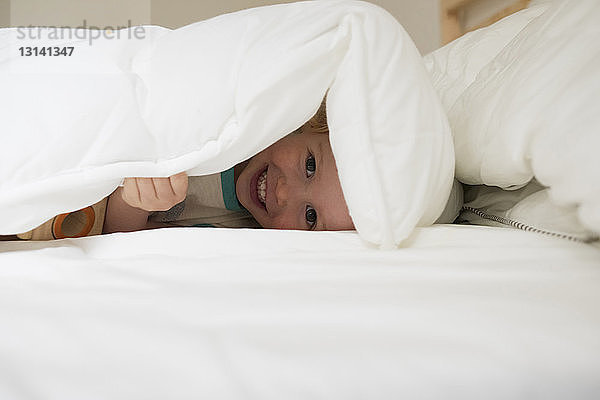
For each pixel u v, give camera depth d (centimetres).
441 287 48
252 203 90
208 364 34
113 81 55
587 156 47
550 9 65
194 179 90
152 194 62
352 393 34
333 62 59
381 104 59
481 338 39
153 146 55
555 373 37
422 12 200
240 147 59
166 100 56
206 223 94
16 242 62
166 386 32
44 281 48
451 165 63
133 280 48
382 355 36
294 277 50
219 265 52
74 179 52
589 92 50
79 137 52
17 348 35
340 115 59
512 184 64
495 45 93
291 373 34
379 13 61
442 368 36
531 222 65
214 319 40
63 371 33
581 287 49
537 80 56
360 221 59
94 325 38
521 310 43
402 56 61
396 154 58
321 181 79
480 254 56
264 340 37
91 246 60
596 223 49
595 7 57
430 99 62
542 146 52
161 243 60
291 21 60
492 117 62
